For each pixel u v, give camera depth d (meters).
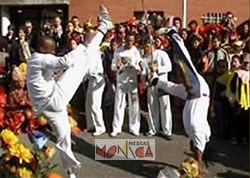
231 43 11.78
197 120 8.46
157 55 10.44
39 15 20.72
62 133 8.20
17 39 13.37
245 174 8.84
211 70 11.01
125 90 10.59
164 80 9.41
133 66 10.48
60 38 13.19
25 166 6.16
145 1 20.16
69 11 20.34
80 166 8.73
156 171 8.96
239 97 10.05
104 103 11.92
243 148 10.02
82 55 8.09
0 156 6.64
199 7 20.16
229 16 15.70
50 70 7.91
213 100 10.49
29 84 8.02
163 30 11.88
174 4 20.11
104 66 11.57
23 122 10.42
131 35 10.51
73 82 8.15
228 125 10.33
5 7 20.62
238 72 10.17
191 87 8.46
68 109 10.56
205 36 12.32
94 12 20.28
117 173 8.90
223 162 9.34
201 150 8.48
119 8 20.25
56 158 8.77
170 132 10.54
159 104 10.55
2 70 12.25
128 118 11.08
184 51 8.49
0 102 10.56
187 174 7.03
